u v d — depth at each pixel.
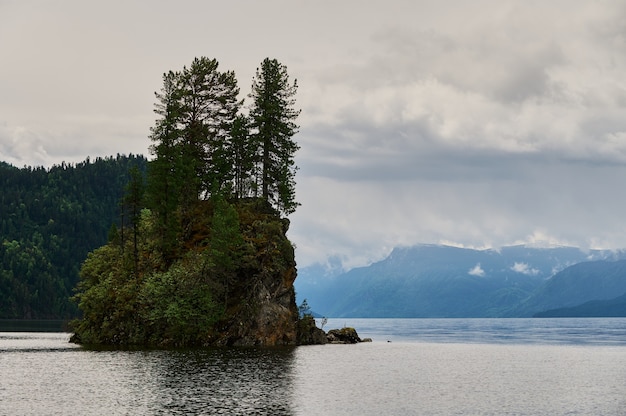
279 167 129.25
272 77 130.75
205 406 51.28
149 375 68.50
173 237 116.25
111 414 47.84
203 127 128.12
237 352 96.12
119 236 132.12
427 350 124.94
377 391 61.81
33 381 63.94
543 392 63.34
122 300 113.00
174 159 118.00
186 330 108.19
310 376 71.25
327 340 132.38
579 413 51.75
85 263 127.25
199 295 107.81
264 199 128.25
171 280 108.12
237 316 110.50
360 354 106.12
